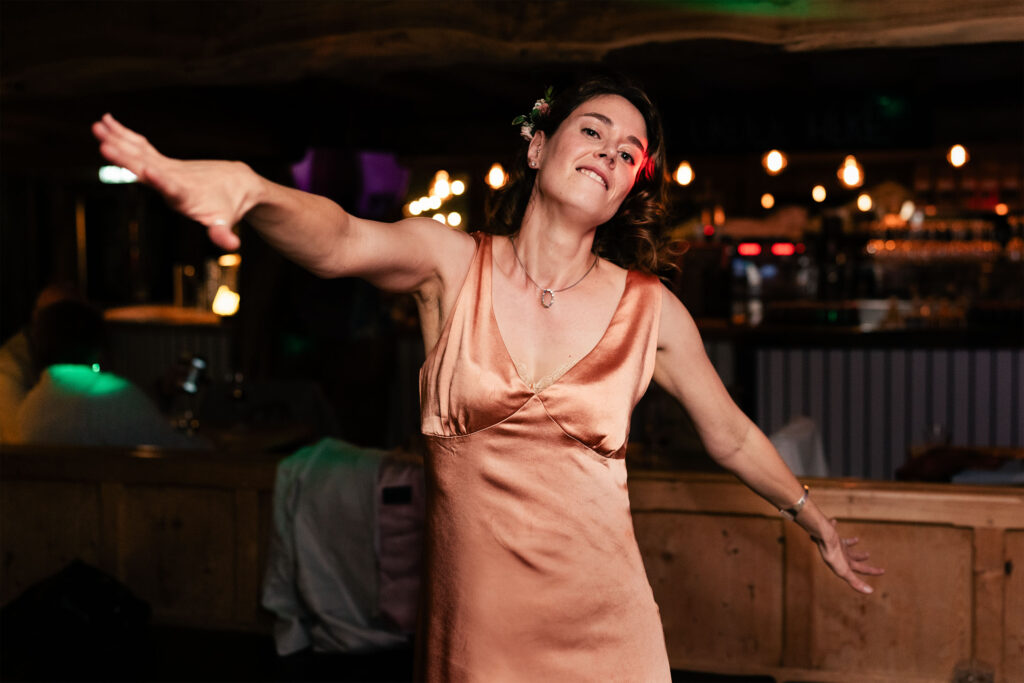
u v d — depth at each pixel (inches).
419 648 60.5
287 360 270.5
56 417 145.5
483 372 55.7
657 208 66.9
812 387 264.8
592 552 56.6
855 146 241.4
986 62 211.8
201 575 134.8
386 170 277.4
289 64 129.4
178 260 401.1
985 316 271.4
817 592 119.0
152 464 134.7
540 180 58.9
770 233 310.2
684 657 123.3
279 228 44.3
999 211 299.7
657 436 156.2
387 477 122.3
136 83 135.8
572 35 119.6
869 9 109.7
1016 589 113.3
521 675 56.1
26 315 336.2
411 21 124.0
